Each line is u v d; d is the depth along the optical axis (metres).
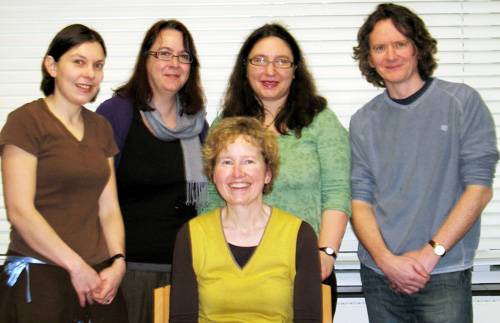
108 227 1.91
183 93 2.19
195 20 2.67
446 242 1.85
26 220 1.64
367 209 2.08
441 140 1.93
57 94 1.79
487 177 1.88
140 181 2.01
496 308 2.55
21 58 2.65
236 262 1.65
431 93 1.99
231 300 1.62
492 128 1.93
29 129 1.67
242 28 2.67
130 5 2.66
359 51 2.17
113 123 2.02
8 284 1.67
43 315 1.65
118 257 1.87
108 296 1.80
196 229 1.70
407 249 1.96
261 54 2.02
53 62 1.77
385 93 2.10
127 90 2.08
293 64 2.05
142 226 2.00
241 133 1.67
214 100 2.70
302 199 1.98
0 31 2.65
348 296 2.56
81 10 2.66
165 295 1.69
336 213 1.94
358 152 2.14
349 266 2.71
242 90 2.16
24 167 1.66
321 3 2.67
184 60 2.09
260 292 1.61
